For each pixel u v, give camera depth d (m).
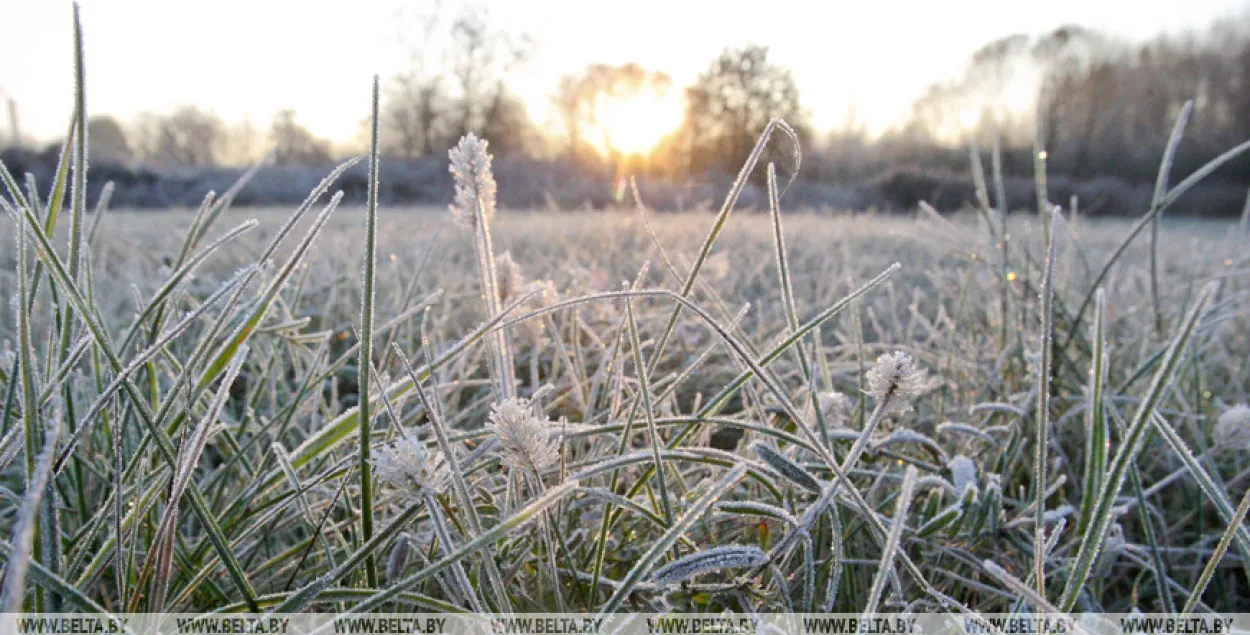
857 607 0.29
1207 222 4.20
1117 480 0.22
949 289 0.70
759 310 0.59
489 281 0.28
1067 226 0.56
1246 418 0.33
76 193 0.24
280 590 0.27
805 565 0.25
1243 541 0.24
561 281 0.75
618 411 0.34
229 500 0.32
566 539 0.28
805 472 0.24
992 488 0.30
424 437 0.34
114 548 0.23
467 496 0.21
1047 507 0.39
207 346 0.23
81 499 0.26
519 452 0.21
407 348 0.50
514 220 2.00
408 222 2.00
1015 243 0.63
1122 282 0.86
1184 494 0.40
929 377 0.50
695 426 0.30
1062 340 0.53
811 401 0.33
